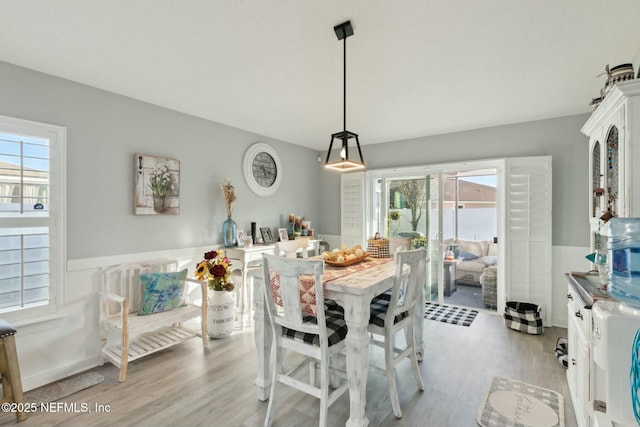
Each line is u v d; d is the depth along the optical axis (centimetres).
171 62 220
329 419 190
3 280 215
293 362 266
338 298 182
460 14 166
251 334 321
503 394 213
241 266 351
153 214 299
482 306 414
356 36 188
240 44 197
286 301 179
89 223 258
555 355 271
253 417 192
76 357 248
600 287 176
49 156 235
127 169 282
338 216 505
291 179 465
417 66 225
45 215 233
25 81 226
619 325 101
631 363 99
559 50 203
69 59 215
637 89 156
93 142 260
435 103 300
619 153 173
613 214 187
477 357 269
